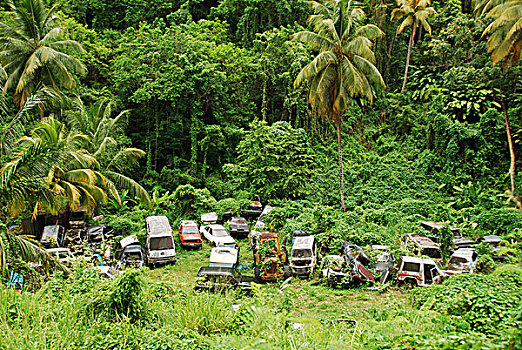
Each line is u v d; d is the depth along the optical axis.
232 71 33.59
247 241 21.06
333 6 21.86
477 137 28.33
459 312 7.01
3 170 10.37
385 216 22.19
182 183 31.27
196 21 43.00
